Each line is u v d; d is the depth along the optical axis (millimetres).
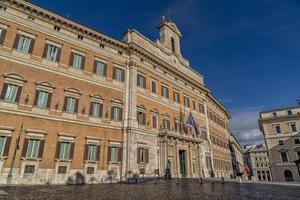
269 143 59562
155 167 30250
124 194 14273
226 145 60500
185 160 35938
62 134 22906
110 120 27531
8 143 19547
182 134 36250
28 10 24000
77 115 24719
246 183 27031
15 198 11711
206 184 23688
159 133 32562
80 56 27125
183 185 21859
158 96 35062
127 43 31922
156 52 37281
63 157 22562
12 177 19109
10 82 21062
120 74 30531
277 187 20922
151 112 32719
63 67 25094
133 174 26781
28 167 20141
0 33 21672
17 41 22484
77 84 25703
